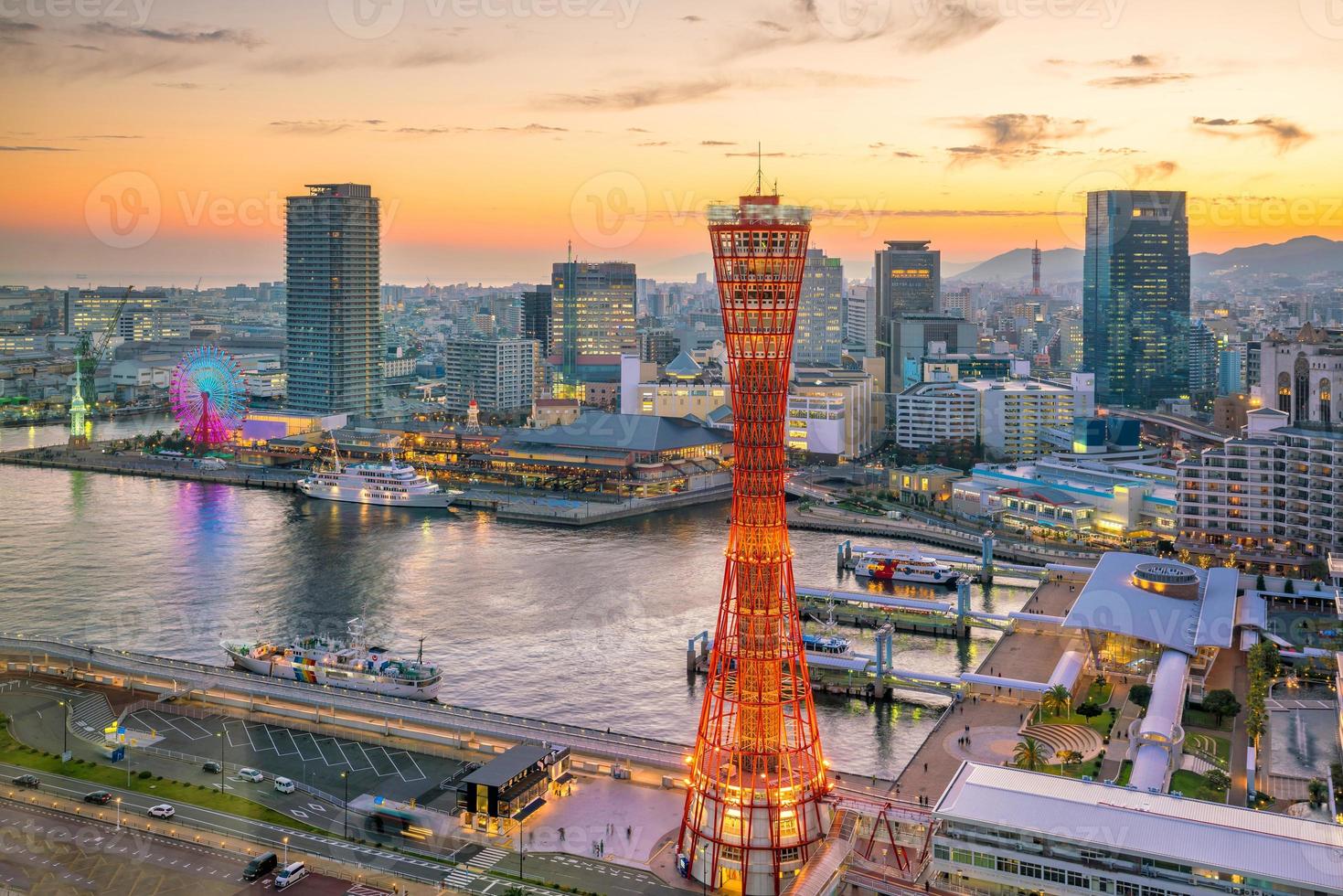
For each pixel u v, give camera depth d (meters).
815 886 186.12
